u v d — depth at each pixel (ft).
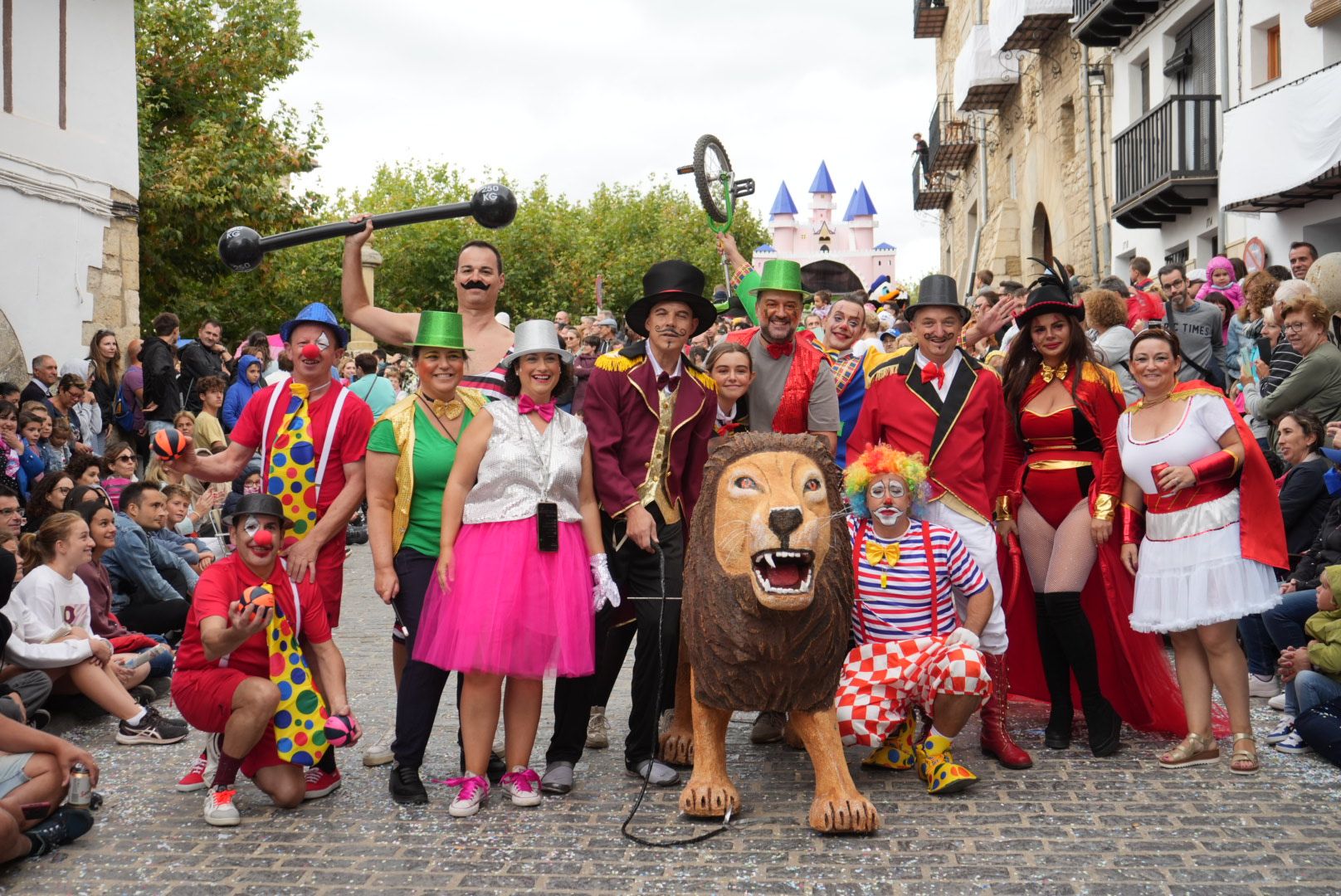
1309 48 45.06
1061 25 72.69
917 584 19.42
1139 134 57.67
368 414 20.26
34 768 16.78
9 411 32.48
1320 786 18.58
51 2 48.98
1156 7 58.75
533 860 16.06
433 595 18.47
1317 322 26.53
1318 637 20.76
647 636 19.43
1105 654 21.56
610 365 19.80
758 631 16.79
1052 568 20.83
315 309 19.97
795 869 15.58
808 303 71.20
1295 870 15.19
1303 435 25.30
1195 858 15.65
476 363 21.53
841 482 17.85
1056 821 17.20
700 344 44.06
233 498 41.16
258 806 18.58
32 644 22.22
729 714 18.02
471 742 18.30
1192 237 56.65
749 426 21.39
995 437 20.84
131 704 22.57
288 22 87.51
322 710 18.31
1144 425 20.33
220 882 15.49
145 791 19.44
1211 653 19.76
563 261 126.41
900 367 21.20
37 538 23.20
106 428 44.55
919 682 18.83
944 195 128.67
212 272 82.23
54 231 48.98
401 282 123.65
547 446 18.62
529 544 18.20
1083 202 70.95
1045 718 23.34
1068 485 21.06
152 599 28.30
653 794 18.78
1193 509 19.80
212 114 83.92
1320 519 25.12
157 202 74.59
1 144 46.34
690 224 153.79
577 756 19.35
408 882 15.39
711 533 17.31
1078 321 21.57
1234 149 44.65
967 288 111.75
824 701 17.29
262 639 18.33
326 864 16.07
